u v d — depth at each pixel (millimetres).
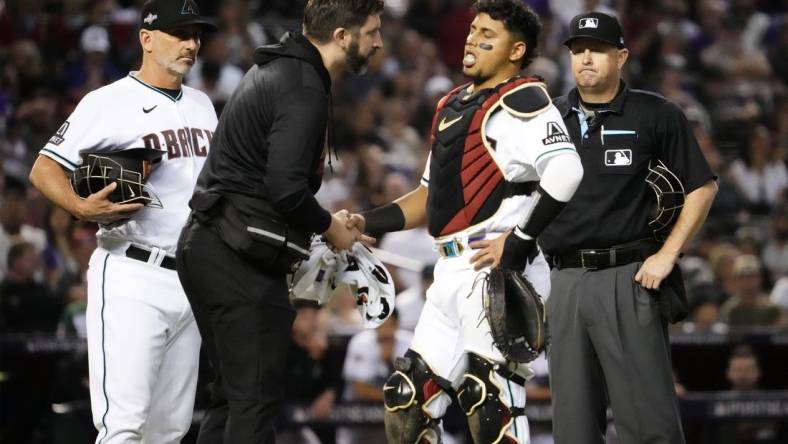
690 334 29375
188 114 18266
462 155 15789
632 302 17859
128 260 17609
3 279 32469
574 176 15031
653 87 54469
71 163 17625
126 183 17125
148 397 17516
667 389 17844
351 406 27562
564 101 18547
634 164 17859
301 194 14641
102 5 49094
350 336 29219
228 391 15406
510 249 15227
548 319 18297
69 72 46469
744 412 27500
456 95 16375
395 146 48344
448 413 27344
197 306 15844
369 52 15523
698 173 17859
